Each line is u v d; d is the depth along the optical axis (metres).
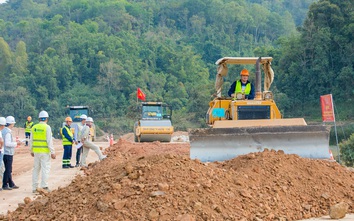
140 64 175.25
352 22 115.69
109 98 159.50
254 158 18.20
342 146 56.97
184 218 12.55
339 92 113.56
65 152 30.05
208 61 199.00
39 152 20.95
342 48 115.19
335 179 17.64
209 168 15.61
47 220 13.48
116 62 171.62
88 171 25.77
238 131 20.02
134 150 34.84
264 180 16.30
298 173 17.38
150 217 12.70
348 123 103.31
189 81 173.88
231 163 18.38
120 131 145.12
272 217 14.12
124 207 13.12
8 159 22.12
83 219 12.94
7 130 22.23
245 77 23.70
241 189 14.86
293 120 20.86
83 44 179.75
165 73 175.12
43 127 21.17
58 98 163.38
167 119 55.34
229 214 13.45
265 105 22.47
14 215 14.62
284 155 18.47
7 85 163.62
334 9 117.69
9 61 178.38
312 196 16.39
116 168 15.75
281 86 121.81
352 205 16.41
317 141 20.25
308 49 119.00
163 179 14.20
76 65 173.88
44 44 192.00
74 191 14.89
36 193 20.78
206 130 19.91
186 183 14.12
